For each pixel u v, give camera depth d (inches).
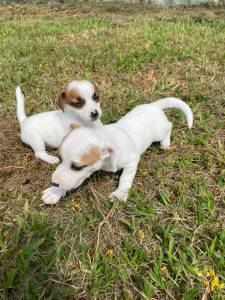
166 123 19.2
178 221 15.5
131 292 13.2
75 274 13.7
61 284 13.4
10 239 15.2
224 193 16.9
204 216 15.7
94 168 15.1
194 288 12.9
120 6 55.7
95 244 14.7
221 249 14.4
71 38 37.3
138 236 14.9
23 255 14.1
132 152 16.7
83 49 33.2
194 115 22.4
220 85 25.8
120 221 15.5
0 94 25.5
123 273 13.5
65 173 14.7
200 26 40.5
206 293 13.1
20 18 49.3
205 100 24.2
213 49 32.7
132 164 16.8
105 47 33.4
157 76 28.2
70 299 13.0
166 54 31.4
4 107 23.9
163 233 14.9
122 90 25.7
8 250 14.6
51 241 14.8
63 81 27.6
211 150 19.4
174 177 18.0
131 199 16.5
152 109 18.9
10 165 19.1
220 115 22.4
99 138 15.1
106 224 15.3
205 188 17.1
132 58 30.5
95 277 13.5
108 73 28.8
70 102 18.9
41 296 13.0
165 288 13.2
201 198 16.4
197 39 35.3
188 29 39.1
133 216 15.5
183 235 14.9
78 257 14.2
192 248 14.4
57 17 49.1
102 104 24.0
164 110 23.0
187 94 24.8
